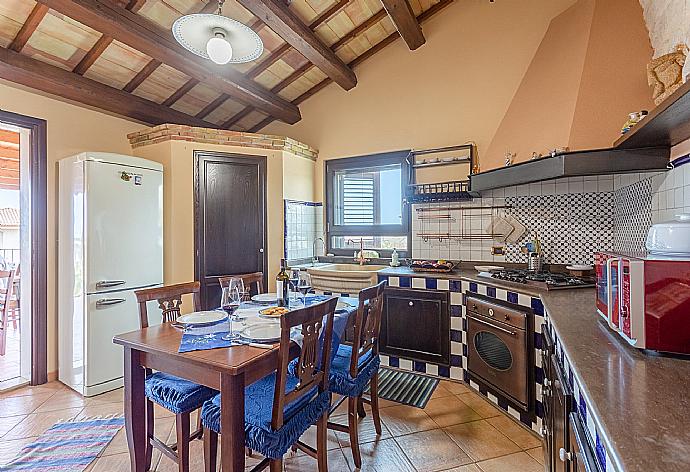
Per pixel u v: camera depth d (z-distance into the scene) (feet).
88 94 11.13
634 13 8.03
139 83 12.01
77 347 10.14
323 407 6.09
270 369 5.58
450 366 10.68
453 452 7.32
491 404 9.27
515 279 9.12
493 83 11.93
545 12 11.18
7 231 22.25
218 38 7.20
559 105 8.46
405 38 12.33
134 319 10.79
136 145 12.81
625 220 8.96
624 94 7.52
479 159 12.11
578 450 3.43
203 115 14.61
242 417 5.14
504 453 7.27
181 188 12.20
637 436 2.35
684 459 2.10
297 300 8.64
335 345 6.73
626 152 6.80
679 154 5.99
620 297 4.34
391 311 11.65
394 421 8.55
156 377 6.84
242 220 13.21
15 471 6.72
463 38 12.47
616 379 3.30
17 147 16.24
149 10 9.53
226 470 5.04
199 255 12.44
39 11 8.72
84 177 10.02
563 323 5.31
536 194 11.05
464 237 12.32
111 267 10.35
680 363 3.71
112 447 7.50
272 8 9.81
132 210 10.87
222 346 5.68
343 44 13.05
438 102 12.86
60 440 7.73
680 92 3.71
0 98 9.85
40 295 10.57
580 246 10.42
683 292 3.83
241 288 7.25
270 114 14.74
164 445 6.45
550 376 5.79
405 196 13.30
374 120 14.11
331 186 15.19
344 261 14.75
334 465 6.93
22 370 10.86
